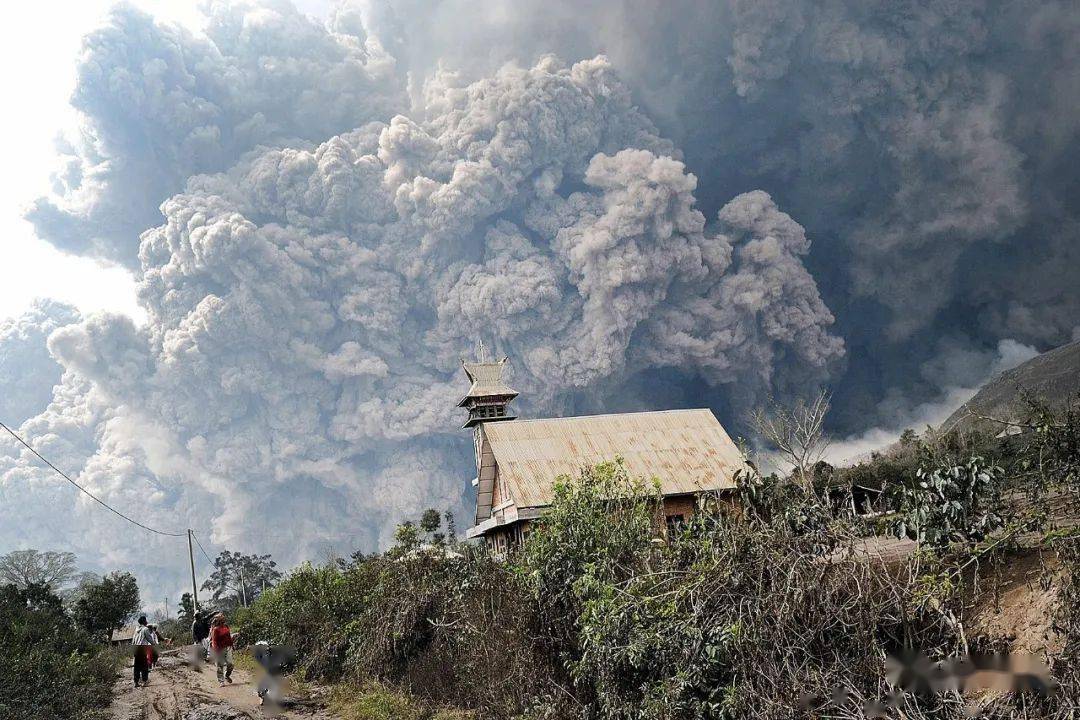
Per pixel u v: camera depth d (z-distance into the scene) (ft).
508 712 40.52
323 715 53.11
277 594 89.97
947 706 22.68
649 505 44.27
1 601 104.99
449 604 53.42
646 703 30.27
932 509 28.37
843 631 25.05
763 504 29.55
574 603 38.42
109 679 85.10
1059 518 28.37
